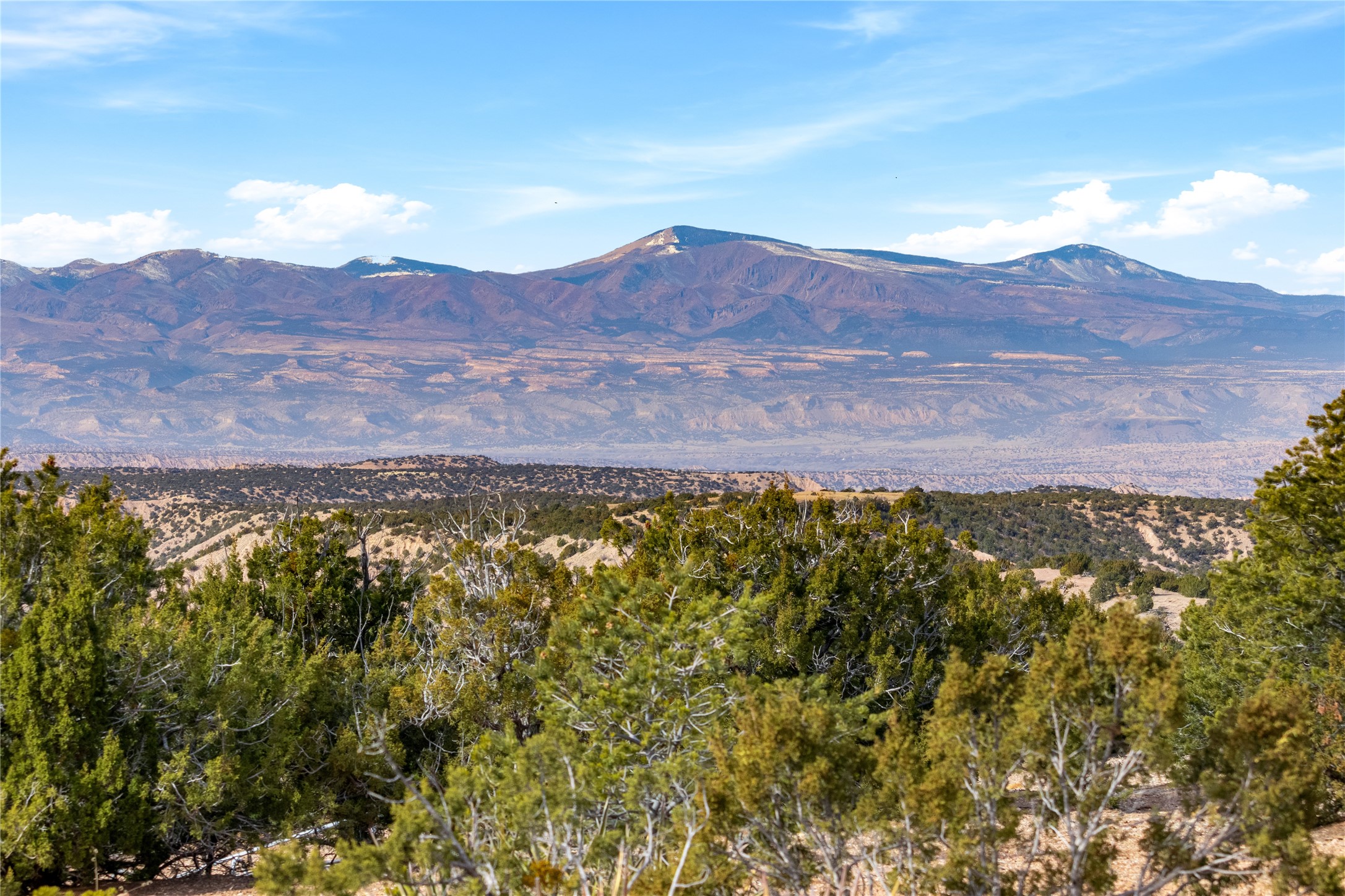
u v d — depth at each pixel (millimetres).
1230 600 22203
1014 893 11398
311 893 11008
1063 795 11195
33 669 16734
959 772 11320
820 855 11664
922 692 23266
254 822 19469
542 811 11492
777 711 11562
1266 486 21172
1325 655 19672
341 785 21406
